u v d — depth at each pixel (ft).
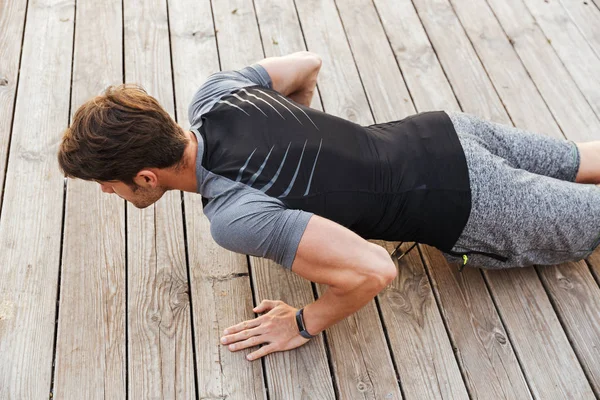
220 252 5.51
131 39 7.30
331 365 4.91
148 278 5.30
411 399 4.77
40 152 6.14
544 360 5.05
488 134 4.97
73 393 4.61
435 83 7.23
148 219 5.67
